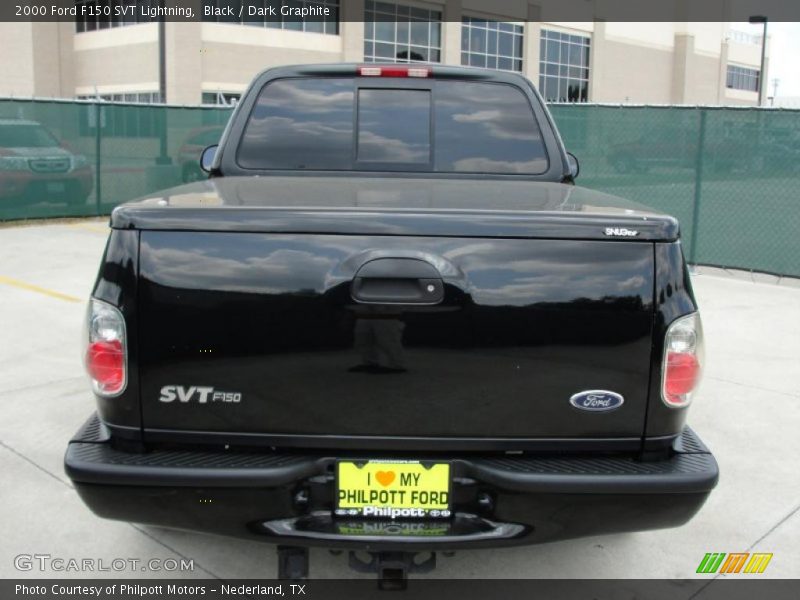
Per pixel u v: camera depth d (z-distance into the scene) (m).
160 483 2.47
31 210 13.94
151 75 31.94
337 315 2.46
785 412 5.21
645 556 3.46
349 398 2.50
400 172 3.90
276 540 2.53
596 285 2.48
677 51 55.78
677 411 2.55
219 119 16.55
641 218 2.50
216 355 2.49
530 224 2.46
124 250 2.48
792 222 9.72
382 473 2.54
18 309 7.57
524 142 3.93
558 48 46.28
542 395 2.51
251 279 2.46
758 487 4.13
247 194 2.91
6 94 36.44
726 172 10.19
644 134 10.98
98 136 14.74
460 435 2.52
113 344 2.50
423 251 2.46
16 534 3.55
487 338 2.47
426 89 3.94
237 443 2.54
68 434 4.65
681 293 2.51
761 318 7.77
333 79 3.94
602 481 2.47
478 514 2.56
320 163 3.91
